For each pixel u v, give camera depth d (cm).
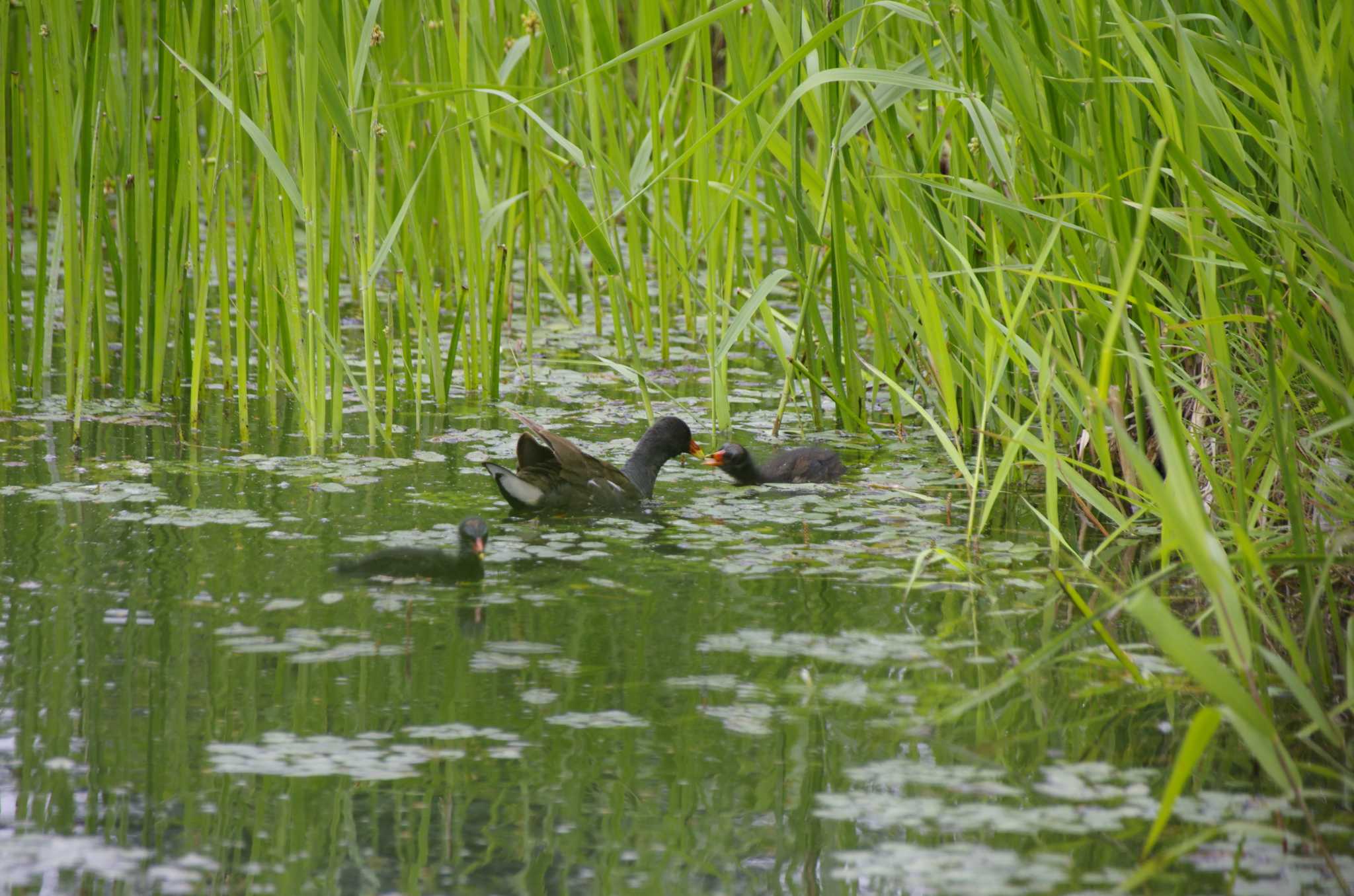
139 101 1552
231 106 1368
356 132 1455
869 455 1536
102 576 1012
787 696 834
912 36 1603
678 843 665
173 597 973
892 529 1224
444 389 1697
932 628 957
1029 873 641
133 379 1662
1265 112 1090
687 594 1021
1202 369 1206
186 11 1525
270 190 1455
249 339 1941
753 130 1647
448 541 1130
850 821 687
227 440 1479
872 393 1805
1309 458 1003
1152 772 743
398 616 953
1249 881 631
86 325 1421
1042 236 1259
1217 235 1084
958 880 634
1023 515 1280
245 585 1004
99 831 659
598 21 1396
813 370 1666
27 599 956
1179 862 648
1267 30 873
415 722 784
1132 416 1364
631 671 866
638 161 1645
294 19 1425
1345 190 857
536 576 1059
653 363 2023
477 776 726
